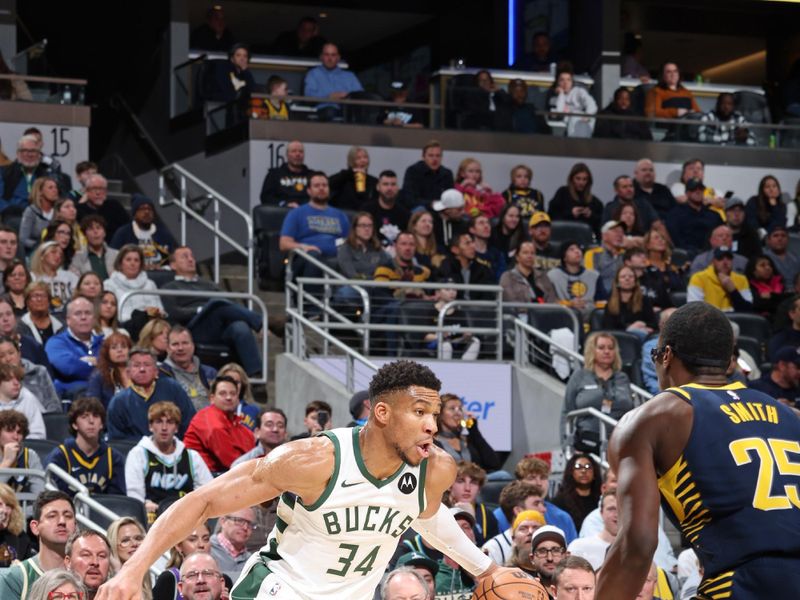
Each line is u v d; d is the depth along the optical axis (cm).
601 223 2009
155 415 1144
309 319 1677
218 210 1889
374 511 507
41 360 1357
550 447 1534
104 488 1137
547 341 1547
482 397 1580
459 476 1122
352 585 525
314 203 1753
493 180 2205
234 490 495
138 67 2466
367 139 2142
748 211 2112
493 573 557
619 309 1655
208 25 2472
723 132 2308
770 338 1634
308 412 1236
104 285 1558
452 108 2189
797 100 2447
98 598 465
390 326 1534
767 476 447
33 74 2056
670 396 460
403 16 2873
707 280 1748
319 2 2783
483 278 1712
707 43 2961
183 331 1384
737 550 443
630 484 448
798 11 2830
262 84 2295
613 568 445
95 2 2573
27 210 1686
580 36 2567
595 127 2258
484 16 2733
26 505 1082
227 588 923
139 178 2425
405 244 1658
